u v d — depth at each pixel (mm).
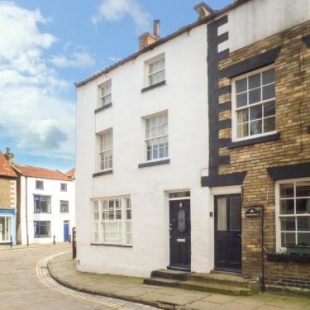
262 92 10578
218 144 11320
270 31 10328
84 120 17266
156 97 13625
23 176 39469
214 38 11812
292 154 9555
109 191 15273
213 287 9875
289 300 8758
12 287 12906
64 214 43938
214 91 11633
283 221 9742
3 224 35969
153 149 13852
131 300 9812
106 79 16156
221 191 11188
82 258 16328
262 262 9812
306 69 9492
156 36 16766
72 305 9508
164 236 12688
